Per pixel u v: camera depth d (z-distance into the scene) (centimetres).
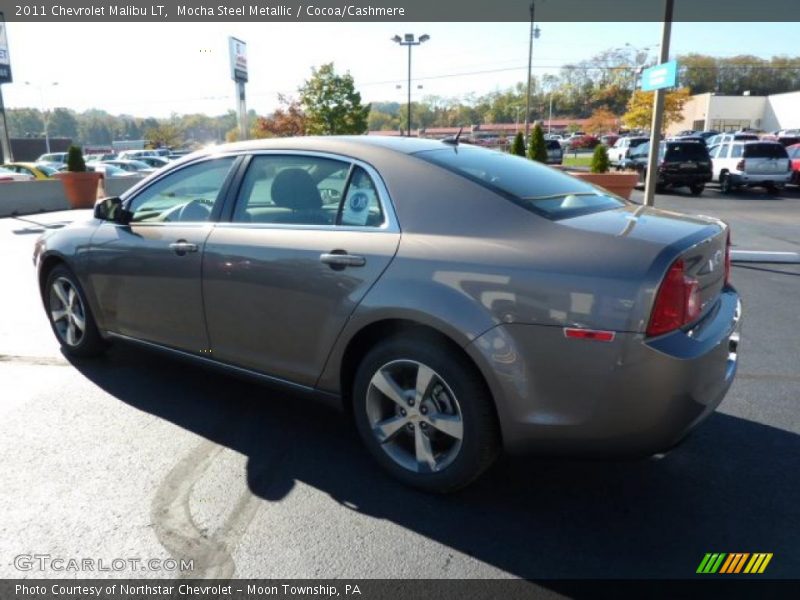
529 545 263
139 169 2780
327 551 259
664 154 1966
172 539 265
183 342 385
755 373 453
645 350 237
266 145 360
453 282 269
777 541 265
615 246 253
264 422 375
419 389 288
